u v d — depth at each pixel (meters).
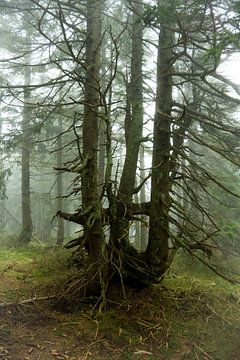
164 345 6.35
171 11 5.86
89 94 7.86
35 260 11.55
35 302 7.42
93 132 7.77
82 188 7.47
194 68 8.33
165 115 7.45
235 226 11.09
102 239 7.52
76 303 7.53
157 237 8.24
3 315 6.78
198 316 7.69
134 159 8.72
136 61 9.11
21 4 7.90
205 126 8.54
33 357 5.57
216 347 6.39
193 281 9.82
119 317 7.05
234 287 10.32
